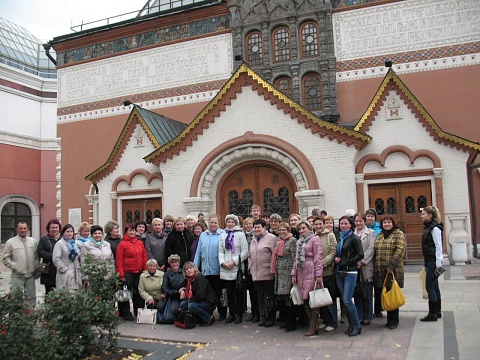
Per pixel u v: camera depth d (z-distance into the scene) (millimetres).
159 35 25672
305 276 9211
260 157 18594
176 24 25312
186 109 24781
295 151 17906
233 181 19375
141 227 12445
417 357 7609
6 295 8250
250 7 23625
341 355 7902
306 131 17938
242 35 23719
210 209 19094
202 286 10414
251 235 11234
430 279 9758
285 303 9875
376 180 18359
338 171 17578
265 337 9297
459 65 20594
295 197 18516
